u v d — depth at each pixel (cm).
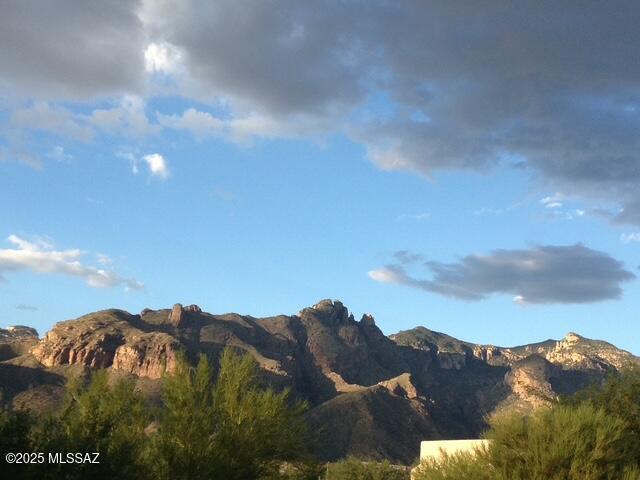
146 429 2692
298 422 2866
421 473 2619
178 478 2425
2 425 2023
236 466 2538
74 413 2475
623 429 2534
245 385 2775
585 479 2192
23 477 1942
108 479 2097
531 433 2397
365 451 16362
